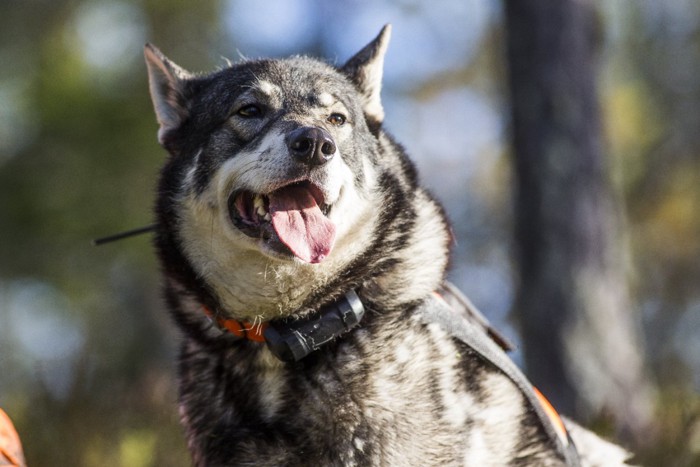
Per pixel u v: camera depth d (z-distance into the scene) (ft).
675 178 99.60
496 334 22.43
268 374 20.10
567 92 41.55
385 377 19.45
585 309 40.68
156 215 22.30
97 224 93.61
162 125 23.58
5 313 117.70
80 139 94.58
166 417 34.27
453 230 22.43
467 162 139.54
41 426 33.47
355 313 19.88
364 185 21.16
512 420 20.38
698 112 110.93
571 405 39.86
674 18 121.70
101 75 99.25
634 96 93.25
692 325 107.34
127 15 103.19
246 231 20.53
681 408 34.09
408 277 20.45
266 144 21.16
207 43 104.17
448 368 19.79
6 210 95.04
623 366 40.88
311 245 20.16
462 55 126.21
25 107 97.50
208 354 20.81
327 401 19.48
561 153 41.32
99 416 34.91
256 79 22.48
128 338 101.81
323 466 19.35
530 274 41.45
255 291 20.42
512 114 42.55
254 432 19.63
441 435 19.22
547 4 41.70
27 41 101.14
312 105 22.08
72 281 99.35
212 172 21.72
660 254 102.53
